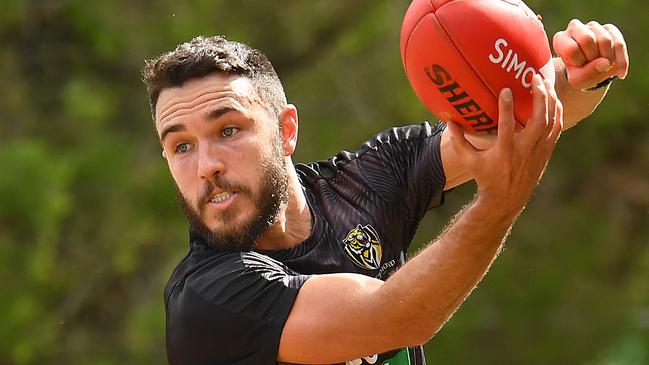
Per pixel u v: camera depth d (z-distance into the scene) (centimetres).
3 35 2591
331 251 1048
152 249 2461
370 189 1099
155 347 2384
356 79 2561
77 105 2438
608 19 2450
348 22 2622
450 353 2548
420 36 877
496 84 861
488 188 833
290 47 2616
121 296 2448
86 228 2397
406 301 874
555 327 2620
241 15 2539
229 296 958
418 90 898
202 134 984
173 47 2477
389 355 1039
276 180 1002
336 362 927
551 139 830
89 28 2512
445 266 856
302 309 929
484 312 2594
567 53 931
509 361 2581
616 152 2778
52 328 2353
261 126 999
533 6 2427
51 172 2283
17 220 2267
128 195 2405
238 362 959
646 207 2786
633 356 2616
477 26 860
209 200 985
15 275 2281
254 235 992
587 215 2744
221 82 991
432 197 1124
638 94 2547
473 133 886
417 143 1130
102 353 2394
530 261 2672
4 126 2503
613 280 2747
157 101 1010
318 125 2494
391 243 1094
